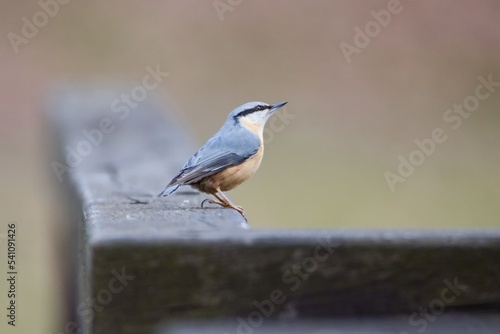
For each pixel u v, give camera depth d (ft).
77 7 68.85
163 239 10.32
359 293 10.53
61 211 28.48
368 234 10.55
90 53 65.92
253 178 47.47
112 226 12.73
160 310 10.40
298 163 50.39
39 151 47.24
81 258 15.84
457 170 48.83
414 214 43.75
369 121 58.75
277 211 44.06
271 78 63.77
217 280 10.41
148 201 18.49
